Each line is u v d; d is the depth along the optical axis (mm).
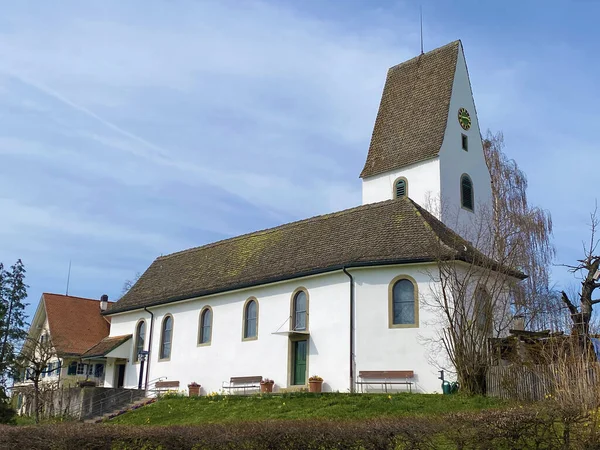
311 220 38094
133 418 30734
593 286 31766
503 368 25375
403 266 30125
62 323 49375
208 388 36969
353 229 34312
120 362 43781
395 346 29391
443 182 38094
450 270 28781
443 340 27266
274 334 33875
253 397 29750
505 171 45844
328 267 31562
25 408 44625
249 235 41844
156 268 47531
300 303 33312
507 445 15266
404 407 25125
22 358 42375
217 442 16234
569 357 21109
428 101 41219
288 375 32594
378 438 15156
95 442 17375
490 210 41250
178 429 17047
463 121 41031
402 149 40531
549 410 15648
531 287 39719
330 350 31109
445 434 15047
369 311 30297
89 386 40812
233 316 36688
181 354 39406
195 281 40938
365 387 29547
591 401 17312
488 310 27703
